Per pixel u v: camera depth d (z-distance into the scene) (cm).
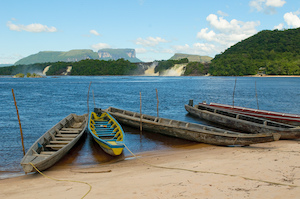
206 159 1130
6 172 1141
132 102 4409
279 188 676
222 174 845
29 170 1030
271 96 5416
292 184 708
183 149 1497
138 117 2272
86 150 1507
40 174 1080
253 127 1886
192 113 2858
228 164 978
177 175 867
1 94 5681
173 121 1955
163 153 1410
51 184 892
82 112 3325
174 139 1775
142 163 1183
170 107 3753
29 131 2134
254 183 731
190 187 720
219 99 4947
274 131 1689
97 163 1262
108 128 1897
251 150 1294
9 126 2339
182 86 9325
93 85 9819
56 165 1234
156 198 650
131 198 659
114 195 694
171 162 1144
